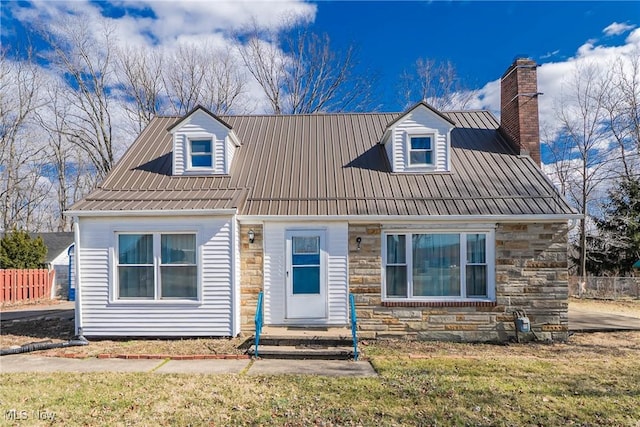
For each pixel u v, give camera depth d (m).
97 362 7.83
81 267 9.61
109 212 9.38
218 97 28.86
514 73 12.37
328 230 9.94
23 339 9.94
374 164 11.87
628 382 6.44
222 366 7.52
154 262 9.65
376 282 9.81
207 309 9.53
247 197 10.43
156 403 5.57
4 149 29.86
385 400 5.66
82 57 26.44
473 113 14.62
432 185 10.80
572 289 22.80
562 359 7.95
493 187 10.59
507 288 9.70
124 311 9.56
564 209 9.66
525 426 4.89
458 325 9.72
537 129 11.98
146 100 27.75
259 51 28.73
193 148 11.68
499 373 6.93
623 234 25.55
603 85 26.11
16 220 33.94
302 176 11.30
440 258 10.02
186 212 9.36
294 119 14.56
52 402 5.59
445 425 4.90
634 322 12.31
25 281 19.75
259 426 4.89
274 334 9.05
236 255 9.59
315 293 9.91
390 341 9.54
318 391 6.04
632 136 25.50
